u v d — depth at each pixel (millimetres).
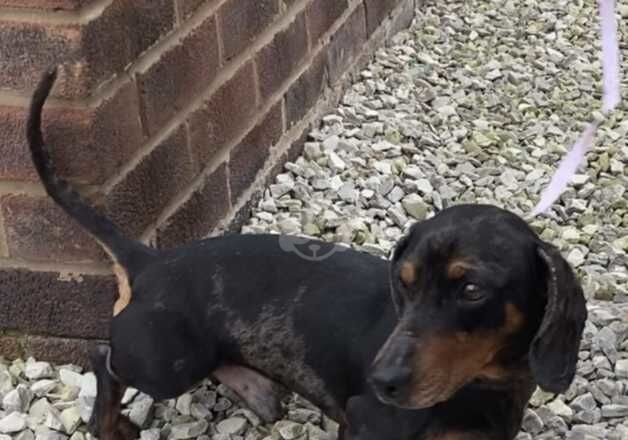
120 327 969
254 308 967
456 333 834
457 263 829
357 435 913
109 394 999
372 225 1334
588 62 1779
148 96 1090
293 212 1351
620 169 1464
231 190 1287
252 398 1046
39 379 1087
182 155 1166
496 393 897
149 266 995
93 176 1019
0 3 974
